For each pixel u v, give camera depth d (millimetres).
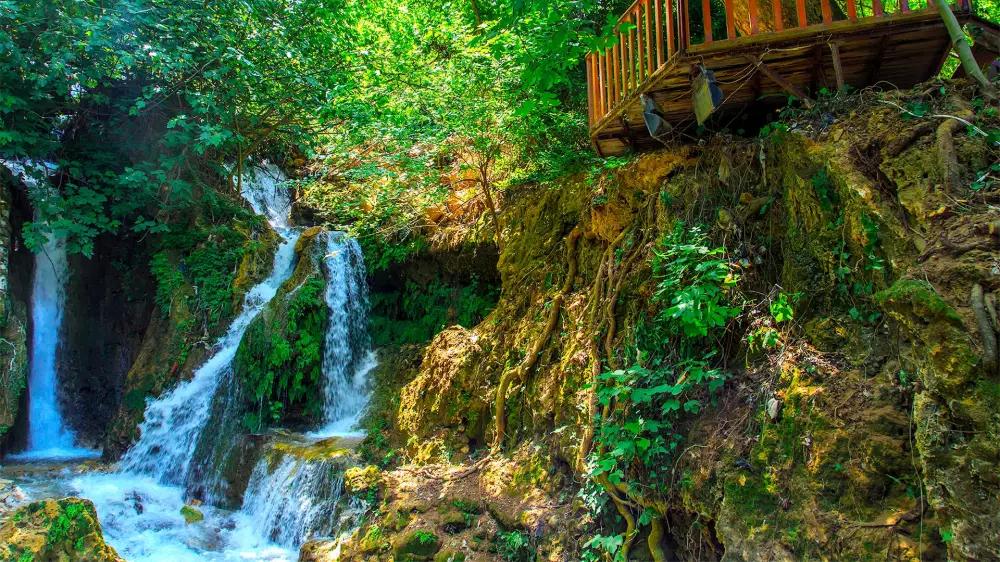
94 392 9516
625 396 4258
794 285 3789
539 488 4809
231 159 11844
